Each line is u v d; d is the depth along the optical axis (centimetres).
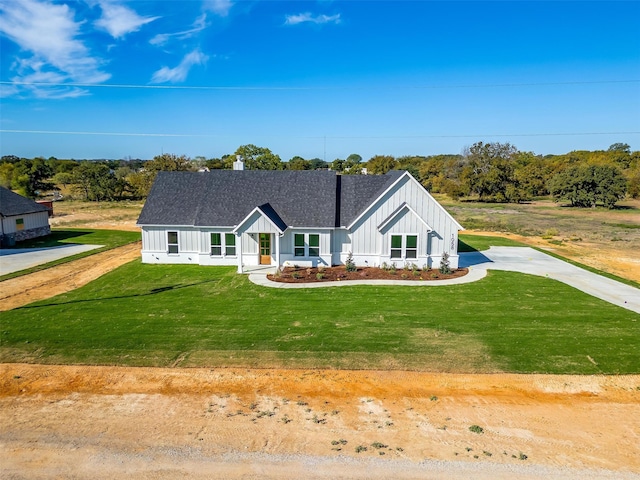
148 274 2425
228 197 2692
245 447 948
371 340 1487
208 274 2409
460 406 1113
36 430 1011
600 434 992
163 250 2689
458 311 1767
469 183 7750
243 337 1520
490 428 1018
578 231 4256
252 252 2600
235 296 1997
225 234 2594
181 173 2892
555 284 2167
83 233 3975
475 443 960
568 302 1878
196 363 1341
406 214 2406
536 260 2753
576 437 982
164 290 2117
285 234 2511
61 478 855
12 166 8469
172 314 1761
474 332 1549
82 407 1111
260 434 995
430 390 1190
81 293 2086
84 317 1739
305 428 1020
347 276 2297
